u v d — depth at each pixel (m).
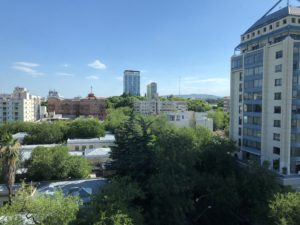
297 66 45.16
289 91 44.91
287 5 49.53
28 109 149.00
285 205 24.53
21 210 21.61
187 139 38.88
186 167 34.12
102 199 23.83
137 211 24.66
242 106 58.75
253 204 33.38
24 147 63.72
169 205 28.80
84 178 43.38
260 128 51.72
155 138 37.56
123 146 36.47
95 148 64.38
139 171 33.59
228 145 42.66
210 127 100.62
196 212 35.28
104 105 196.00
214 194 34.19
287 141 45.31
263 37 52.44
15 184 39.53
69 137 80.69
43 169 41.88
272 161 48.59
